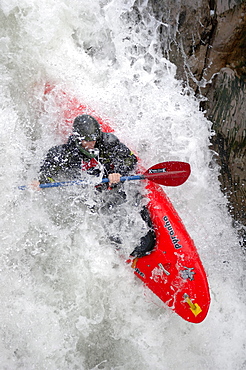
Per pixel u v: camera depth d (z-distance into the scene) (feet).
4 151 21.25
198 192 24.23
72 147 19.08
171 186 21.53
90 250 21.47
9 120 21.97
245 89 22.54
